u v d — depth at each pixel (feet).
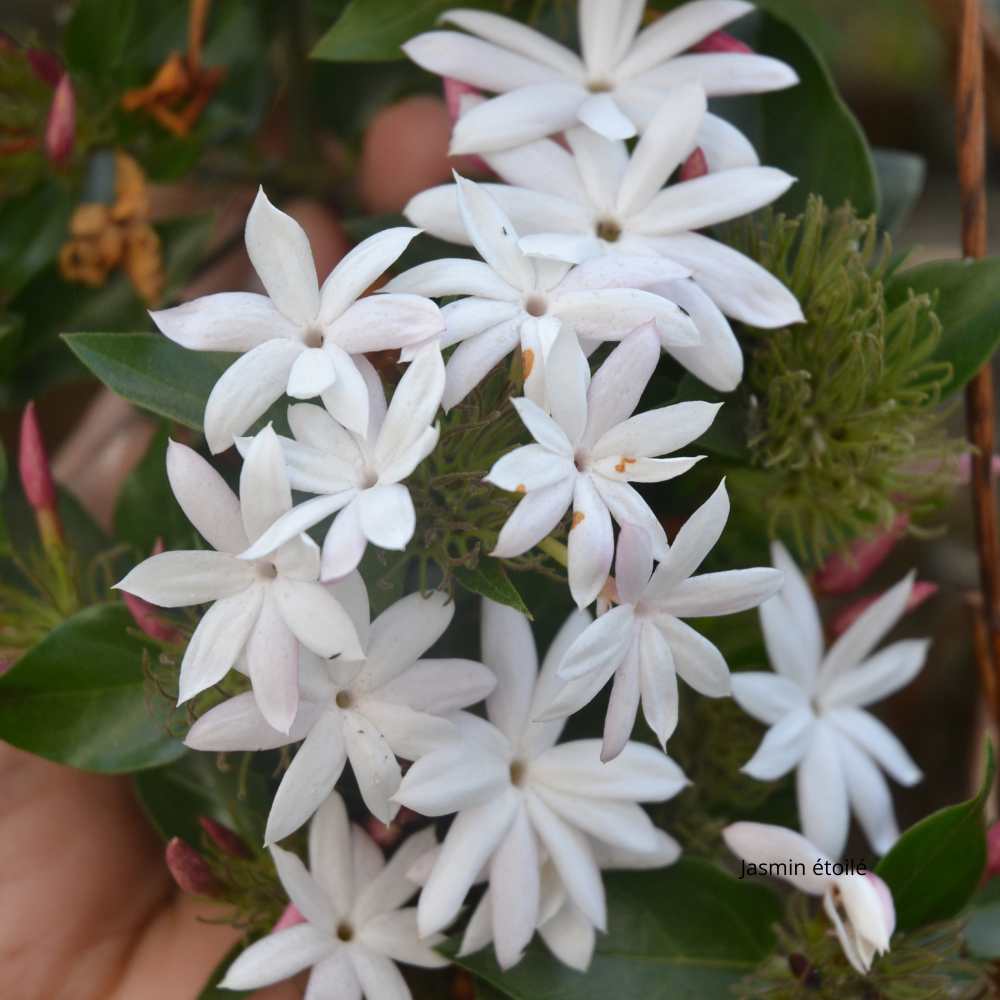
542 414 0.90
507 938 0.96
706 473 1.07
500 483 0.88
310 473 0.90
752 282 0.99
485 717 1.01
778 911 1.04
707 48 1.06
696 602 0.92
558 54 1.05
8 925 1.10
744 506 1.09
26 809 1.11
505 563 0.94
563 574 1.02
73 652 1.02
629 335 0.92
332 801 0.99
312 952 0.97
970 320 1.06
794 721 1.07
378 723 0.93
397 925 0.99
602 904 0.98
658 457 0.94
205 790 1.08
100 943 1.12
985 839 1.00
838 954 1.01
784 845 0.99
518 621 0.98
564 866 0.98
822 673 1.09
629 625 0.91
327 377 0.90
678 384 1.04
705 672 0.93
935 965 1.01
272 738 0.92
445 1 1.10
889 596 1.08
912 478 1.08
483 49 1.03
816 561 1.11
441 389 0.89
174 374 0.97
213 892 1.03
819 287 1.04
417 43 1.04
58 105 1.13
